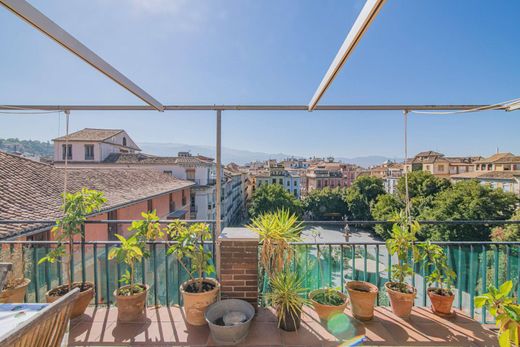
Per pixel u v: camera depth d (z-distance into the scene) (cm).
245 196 4422
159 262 312
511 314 163
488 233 1683
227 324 196
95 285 245
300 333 202
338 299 225
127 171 1257
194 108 224
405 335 198
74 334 200
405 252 228
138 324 213
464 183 1988
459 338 194
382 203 2497
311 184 4609
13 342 95
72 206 235
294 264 254
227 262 233
